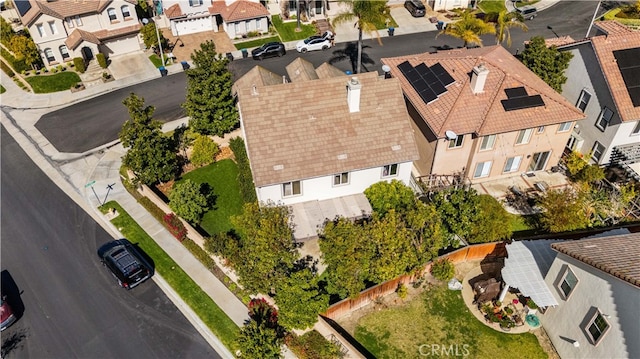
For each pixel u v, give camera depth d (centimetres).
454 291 3306
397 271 3105
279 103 3603
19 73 5581
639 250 2605
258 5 6291
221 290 3350
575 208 3481
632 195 3753
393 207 3581
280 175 3459
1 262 3538
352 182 3697
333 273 3072
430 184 4109
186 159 4400
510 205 3978
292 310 2873
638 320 2292
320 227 3497
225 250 3359
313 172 3500
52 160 4472
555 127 3975
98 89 5378
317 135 3591
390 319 3158
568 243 2761
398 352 2981
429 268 3359
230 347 3023
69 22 5553
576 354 2773
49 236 3744
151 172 3969
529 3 7075
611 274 2375
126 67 5709
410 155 3641
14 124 4909
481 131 3738
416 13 6600
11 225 3828
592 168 4006
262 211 3331
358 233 3045
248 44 6128
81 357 2973
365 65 5709
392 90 3753
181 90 5369
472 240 3488
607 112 4094
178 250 3638
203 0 6194
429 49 6019
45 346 3025
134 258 3400
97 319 3183
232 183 4172
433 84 4081
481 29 4906
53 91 5356
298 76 4359
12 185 4200
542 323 3094
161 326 3147
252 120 3559
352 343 3012
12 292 3331
